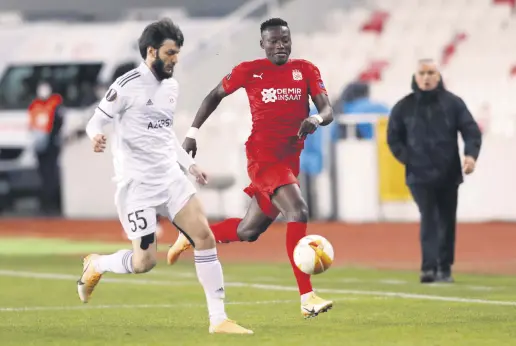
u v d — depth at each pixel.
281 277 45.41
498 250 56.97
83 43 102.12
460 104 40.94
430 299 36.16
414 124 41.06
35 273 48.22
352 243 61.94
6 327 29.53
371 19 97.69
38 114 92.19
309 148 77.31
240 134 80.81
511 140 74.75
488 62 90.69
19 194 96.31
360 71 92.50
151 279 44.75
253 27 95.19
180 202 27.53
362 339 26.34
